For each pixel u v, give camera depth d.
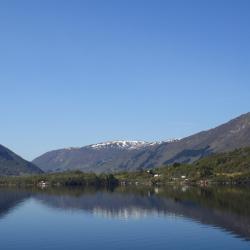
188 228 136.12
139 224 147.12
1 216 175.50
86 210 190.50
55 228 142.75
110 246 116.12
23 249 114.69
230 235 124.44
